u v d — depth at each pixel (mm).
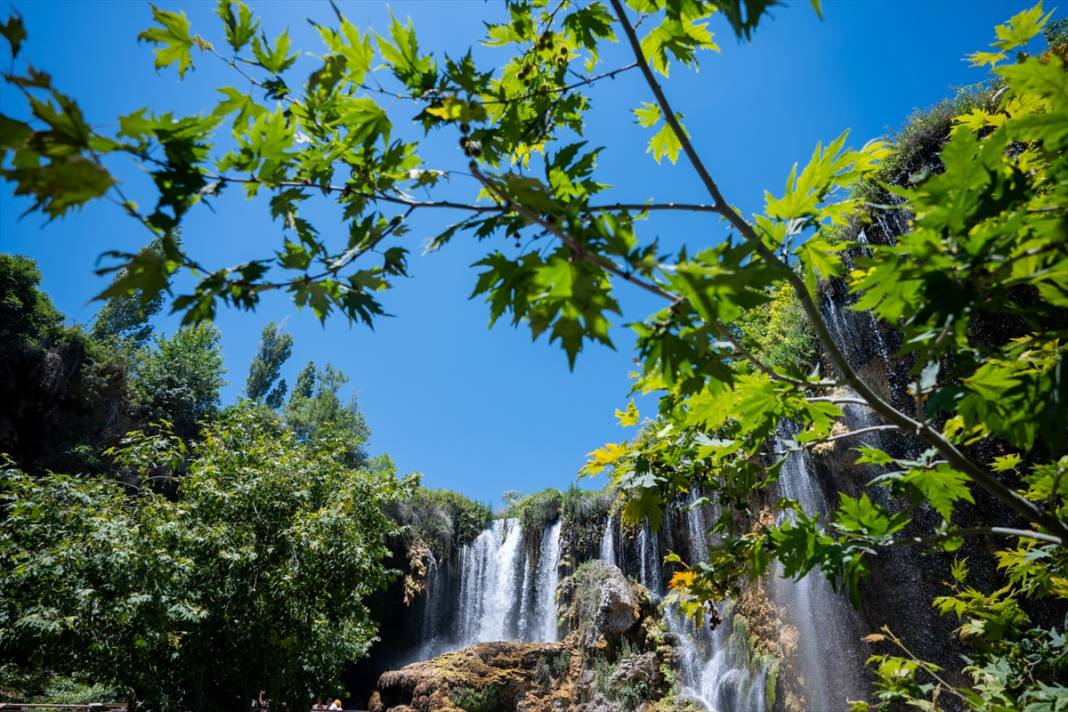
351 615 8945
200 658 6965
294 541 7836
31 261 20219
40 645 5723
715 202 1248
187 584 6922
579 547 18859
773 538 1701
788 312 8492
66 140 810
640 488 2184
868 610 7449
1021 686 1937
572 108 1729
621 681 13469
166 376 24938
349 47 1353
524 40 1802
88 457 19094
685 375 1273
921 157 6219
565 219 1055
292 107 1344
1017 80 1028
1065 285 955
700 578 2133
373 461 27219
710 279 919
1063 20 4520
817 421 1685
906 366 6609
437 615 20297
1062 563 2035
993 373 1149
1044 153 991
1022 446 1185
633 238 955
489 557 21141
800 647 9039
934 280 993
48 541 6367
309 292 1157
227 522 7855
